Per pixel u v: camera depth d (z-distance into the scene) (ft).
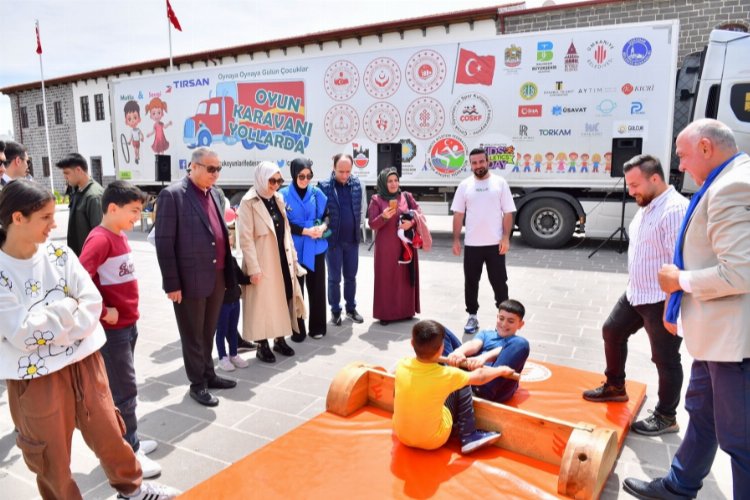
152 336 17.65
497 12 45.37
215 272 12.12
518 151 31.37
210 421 11.39
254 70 37.78
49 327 6.74
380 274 17.98
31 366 6.78
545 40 29.96
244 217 14.05
